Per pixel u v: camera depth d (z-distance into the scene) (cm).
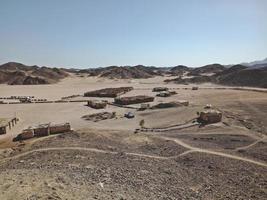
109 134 6309
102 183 3341
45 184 2833
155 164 4597
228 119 7744
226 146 5712
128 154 5053
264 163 4825
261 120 7669
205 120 7519
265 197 3619
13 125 7850
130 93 14788
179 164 4734
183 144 5738
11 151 5306
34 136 6588
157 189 3469
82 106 10712
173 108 9094
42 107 10662
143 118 8331
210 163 4759
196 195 3472
